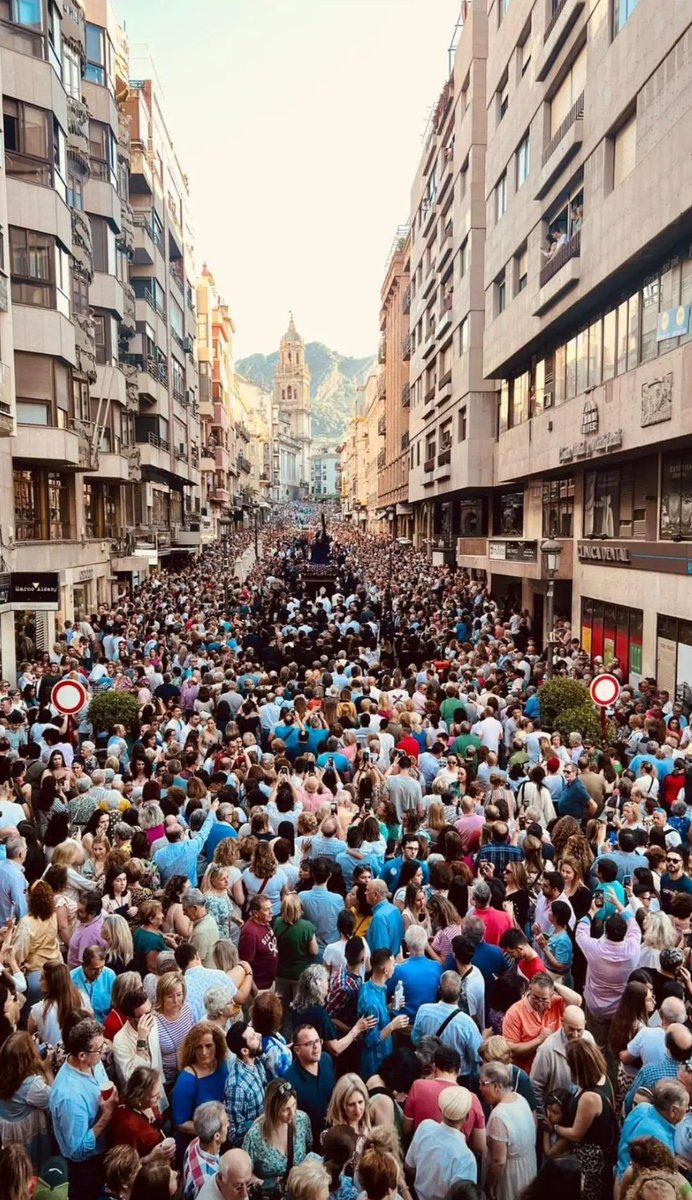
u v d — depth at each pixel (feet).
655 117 58.23
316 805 32.27
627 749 42.19
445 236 160.76
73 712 40.47
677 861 24.75
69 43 90.27
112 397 112.57
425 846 27.86
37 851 27.55
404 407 252.42
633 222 61.93
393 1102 15.93
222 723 46.88
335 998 19.75
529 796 33.04
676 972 19.76
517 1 97.60
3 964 20.58
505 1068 15.75
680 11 53.98
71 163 92.12
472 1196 12.66
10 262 77.05
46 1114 16.42
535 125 89.86
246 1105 16.10
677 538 66.69
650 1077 16.58
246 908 24.82
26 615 79.56
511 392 114.62
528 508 114.83
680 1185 12.32
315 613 82.69
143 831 27.37
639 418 65.36
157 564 153.17
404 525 275.18
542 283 86.22
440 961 21.77
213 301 262.26
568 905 22.41
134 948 21.06
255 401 540.52
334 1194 13.89
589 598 86.33
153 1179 12.96
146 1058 17.10
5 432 67.87
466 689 49.49
